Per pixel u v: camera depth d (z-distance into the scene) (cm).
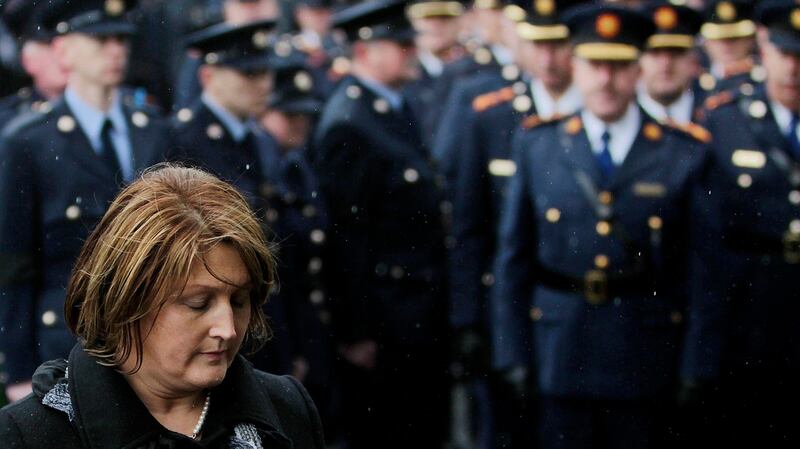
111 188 802
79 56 807
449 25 1251
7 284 780
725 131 1012
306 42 1330
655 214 864
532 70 1009
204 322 346
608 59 874
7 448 347
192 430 360
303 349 897
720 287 871
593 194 868
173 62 1152
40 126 802
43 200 793
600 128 880
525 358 877
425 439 988
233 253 346
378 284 968
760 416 939
